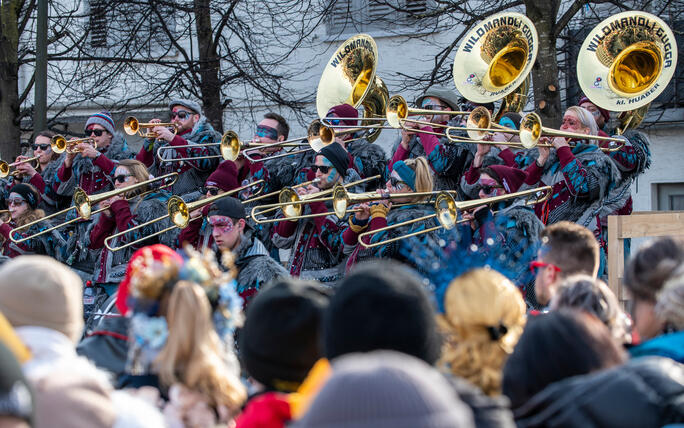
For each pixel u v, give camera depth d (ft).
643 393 14.78
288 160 45.52
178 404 16.99
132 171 46.14
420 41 75.92
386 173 43.80
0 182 56.65
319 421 8.77
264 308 17.03
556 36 56.08
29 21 84.12
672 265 18.88
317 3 77.92
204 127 50.01
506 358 17.06
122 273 45.50
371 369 8.88
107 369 21.59
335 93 47.32
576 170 36.47
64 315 16.84
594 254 23.70
